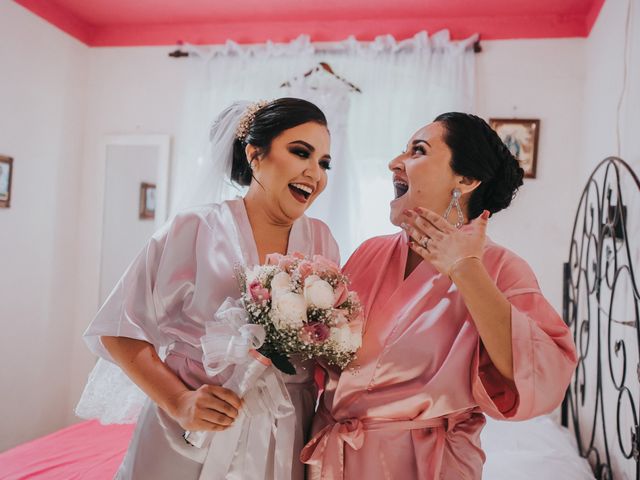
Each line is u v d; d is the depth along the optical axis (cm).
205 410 105
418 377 106
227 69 332
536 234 302
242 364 107
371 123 314
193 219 126
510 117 307
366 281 121
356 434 106
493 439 209
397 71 315
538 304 106
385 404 107
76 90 344
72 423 343
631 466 176
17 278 302
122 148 347
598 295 211
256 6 314
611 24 233
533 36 306
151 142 343
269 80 327
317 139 123
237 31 338
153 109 347
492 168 114
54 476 190
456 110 304
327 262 109
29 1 302
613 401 202
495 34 310
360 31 325
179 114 344
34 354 316
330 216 284
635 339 173
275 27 334
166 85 346
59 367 337
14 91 295
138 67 349
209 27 341
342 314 103
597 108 261
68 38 335
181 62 345
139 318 120
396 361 107
